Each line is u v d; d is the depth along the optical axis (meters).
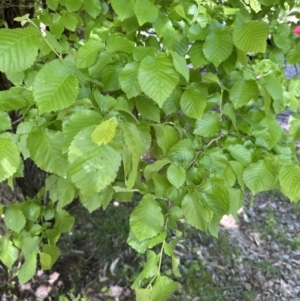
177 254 1.46
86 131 0.39
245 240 1.58
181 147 0.55
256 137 0.58
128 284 1.35
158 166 0.54
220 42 0.53
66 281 1.34
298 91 0.70
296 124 0.66
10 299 1.25
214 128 0.57
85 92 0.50
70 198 0.65
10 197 1.11
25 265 0.68
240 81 0.58
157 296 0.53
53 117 0.52
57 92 0.42
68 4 0.67
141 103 0.57
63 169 0.46
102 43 0.56
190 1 0.63
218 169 0.53
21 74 0.57
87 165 0.38
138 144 0.41
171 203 0.58
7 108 0.47
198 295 1.32
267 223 1.68
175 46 0.57
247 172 0.53
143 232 0.51
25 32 0.41
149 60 0.48
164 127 0.57
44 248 0.72
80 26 0.87
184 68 0.48
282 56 0.74
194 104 0.54
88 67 0.56
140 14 0.55
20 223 0.66
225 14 0.66
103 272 1.38
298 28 0.72
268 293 1.36
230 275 1.41
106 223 1.58
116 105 0.48
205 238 1.55
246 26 0.51
